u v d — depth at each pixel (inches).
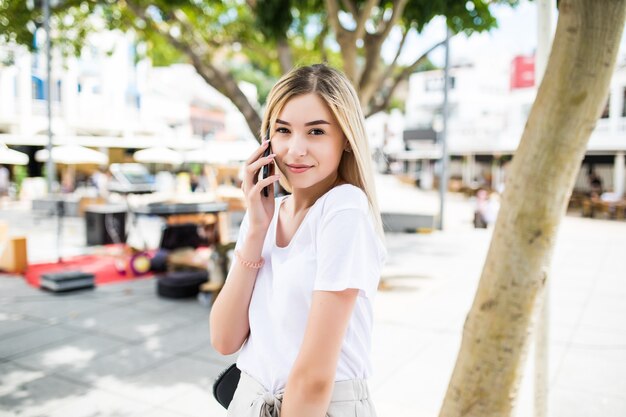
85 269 321.4
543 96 62.6
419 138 1262.3
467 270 325.7
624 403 139.9
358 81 229.8
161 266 315.0
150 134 985.5
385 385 151.5
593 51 58.8
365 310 45.0
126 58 1036.5
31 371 159.8
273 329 45.5
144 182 618.2
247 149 547.5
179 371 161.3
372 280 42.4
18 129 813.2
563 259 373.1
